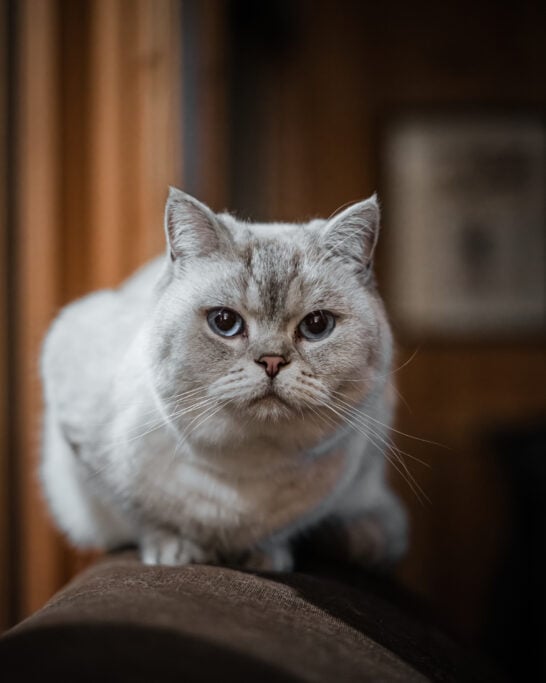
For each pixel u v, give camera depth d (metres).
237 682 0.39
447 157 1.52
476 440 1.51
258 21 1.34
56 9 0.87
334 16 1.52
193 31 1.02
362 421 0.62
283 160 1.51
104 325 0.67
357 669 0.43
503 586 1.24
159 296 0.61
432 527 1.51
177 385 0.59
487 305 1.52
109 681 0.39
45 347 0.70
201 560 0.62
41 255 0.88
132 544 0.69
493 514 1.50
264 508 0.61
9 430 0.87
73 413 0.64
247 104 1.38
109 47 0.89
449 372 1.52
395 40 1.52
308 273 0.60
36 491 0.87
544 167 1.51
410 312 1.52
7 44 0.86
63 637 0.40
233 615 0.45
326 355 0.59
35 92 0.87
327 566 0.70
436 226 1.52
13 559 0.88
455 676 0.53
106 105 0.89
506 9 1.52
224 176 1.12
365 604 0.58
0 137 0.86
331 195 1.52
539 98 1.52
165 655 0.39
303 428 0.59
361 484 0.70
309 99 1.52
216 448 0.59
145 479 0.61
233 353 0.58
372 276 0.65
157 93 0.90
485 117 1.51
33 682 0.38
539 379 1.52
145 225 0.90
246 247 0.60
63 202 0.89
